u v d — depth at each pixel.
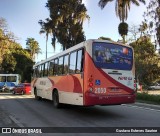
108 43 12.94
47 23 46.62
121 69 13.09
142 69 36.44
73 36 44.44
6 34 48.56
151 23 28.33
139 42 36.56
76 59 13.50
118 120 11.98
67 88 14.48
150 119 12.22
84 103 12.40
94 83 12.38
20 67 73.81
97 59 12.57
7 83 53.72
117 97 12.69
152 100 21.62
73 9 44.50
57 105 16.36
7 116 13.34
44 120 12.14
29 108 16.73
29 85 35.03
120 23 35.53
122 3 35.69
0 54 49.34
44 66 19.97
